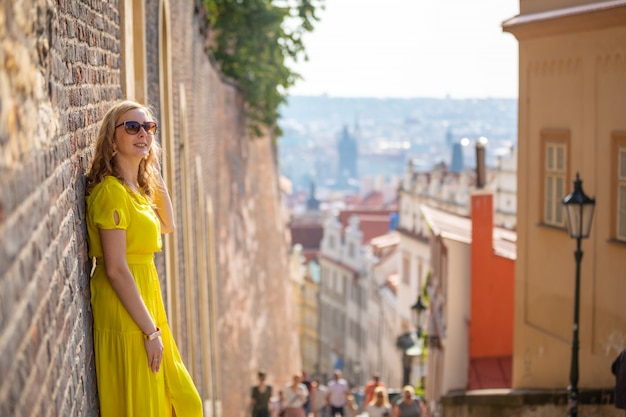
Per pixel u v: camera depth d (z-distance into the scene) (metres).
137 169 6.02
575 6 13.22
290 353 43.53
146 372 5.73
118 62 8.31
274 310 38.53
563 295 13.87
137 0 9.85
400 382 51.72
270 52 30.66
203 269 18.20
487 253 20.05
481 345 20.12
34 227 3.78
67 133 5.20
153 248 5.87
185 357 14.01
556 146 14.01
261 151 37.75
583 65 13.13
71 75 5.54
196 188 17.52
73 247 5.12
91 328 5.69
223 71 30.45
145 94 9.96
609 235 12.53
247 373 27.52
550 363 14.32
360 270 72.06
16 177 3.42
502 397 14.48
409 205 47.50
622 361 9.78
